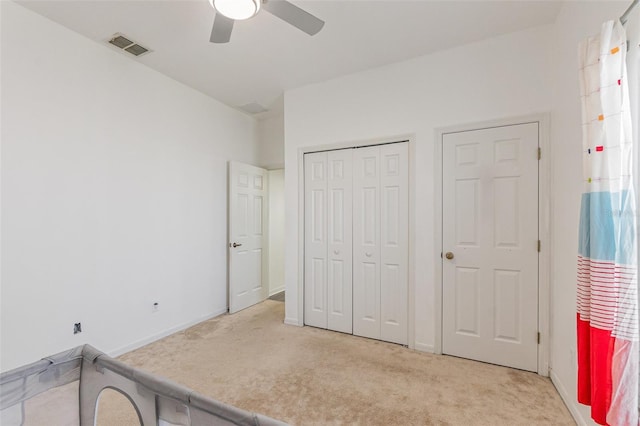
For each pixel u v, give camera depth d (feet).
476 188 8.06
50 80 7.14
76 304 7.57
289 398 6.38
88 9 6.75
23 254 6.67
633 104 4.01
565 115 6.45
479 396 6.42
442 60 8.46
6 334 6.41
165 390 3.14
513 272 7.64
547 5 6.61
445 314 8.41
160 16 7.00
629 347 3.74
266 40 7.95
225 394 6.52
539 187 7.38
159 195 9.73
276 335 9.84
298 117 10.78
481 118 8.00
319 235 10.50
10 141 6.50
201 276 11.21
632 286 3.77
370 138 9.49
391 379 7.10
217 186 11.98
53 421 3.74
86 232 7.82
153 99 9.57
